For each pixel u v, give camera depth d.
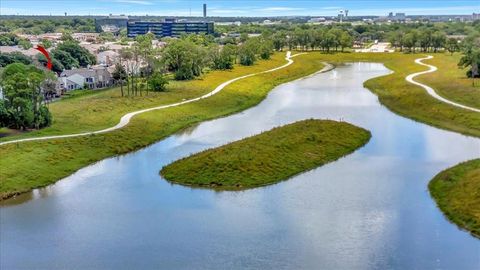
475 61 187.62
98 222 74.44
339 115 144.38
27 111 118.94
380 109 153.00
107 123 129.25
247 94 178.50
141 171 98.44
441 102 149.62
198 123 139.75
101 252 65.44
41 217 76.75
